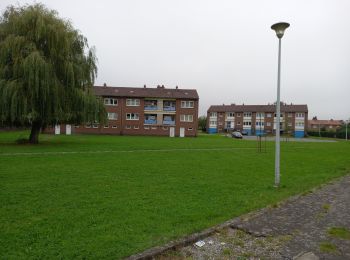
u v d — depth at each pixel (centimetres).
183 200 754
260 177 1135
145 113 5897
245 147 2883
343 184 1016
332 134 8275
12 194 779
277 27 966
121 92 5975
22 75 2145
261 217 631
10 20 2286
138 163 1448
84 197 764
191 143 3244
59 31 2302
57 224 559
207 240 512
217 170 1288
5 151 1814
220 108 10238
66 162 1412
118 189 865
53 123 2434
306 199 793
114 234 516
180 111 5897
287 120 9181
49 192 810
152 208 675
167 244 477
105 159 1573
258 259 443
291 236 527
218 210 672
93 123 2666
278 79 988
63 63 2328
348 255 457
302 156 2098
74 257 428
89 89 2575
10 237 495
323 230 557
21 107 2116
